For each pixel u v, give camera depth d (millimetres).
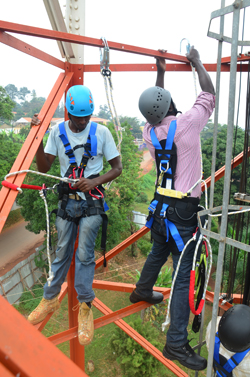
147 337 14422
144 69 3230
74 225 2619
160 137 2439
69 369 429
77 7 3207
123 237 27375
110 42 2676
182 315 2408
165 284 17531
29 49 2625
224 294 3135
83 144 2486
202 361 2414
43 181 18891
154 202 2473
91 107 2377
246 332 2195
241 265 10367
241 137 14133
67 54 3172
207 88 2523
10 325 444
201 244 2400
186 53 2678
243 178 2494
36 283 22141
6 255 22953
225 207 1510
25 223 29906
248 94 2471
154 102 2350
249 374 2357
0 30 2311
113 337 15070
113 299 21031
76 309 4086
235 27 1366
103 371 15297
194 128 2355
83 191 2428
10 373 406
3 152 24188
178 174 2371
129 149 23562
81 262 2568
